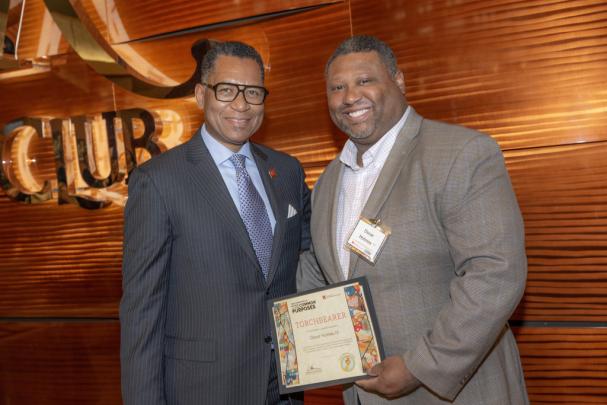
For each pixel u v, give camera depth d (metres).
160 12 3.08
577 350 2.48
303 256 2.05
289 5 2.83
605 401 2.44
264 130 2.94
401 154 1.67
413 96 2.64
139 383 1.72
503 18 2.48
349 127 1.73
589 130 2.40
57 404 3.48
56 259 3.44
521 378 1.68
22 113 3.44
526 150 2.49
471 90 2.55
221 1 2.96
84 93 3.29
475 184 1.51
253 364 1.80
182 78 3.08
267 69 2.90
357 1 2.72
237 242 1.81
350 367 1.62
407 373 1.51
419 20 2.61
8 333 3.59
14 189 3.39
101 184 3.13
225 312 1.79
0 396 3.59
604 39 2.36
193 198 1.80
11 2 3.25
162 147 3.08
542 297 2.52
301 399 2.03
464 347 1.44
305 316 1.70
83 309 3.40
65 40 3.31
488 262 1.46
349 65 1.71
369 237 1.61
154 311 1.75
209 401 1.77
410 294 1.59
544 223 2.49
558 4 2.41
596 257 2.42
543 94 2.45
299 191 2.11
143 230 1.76
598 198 2.41
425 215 1.58
